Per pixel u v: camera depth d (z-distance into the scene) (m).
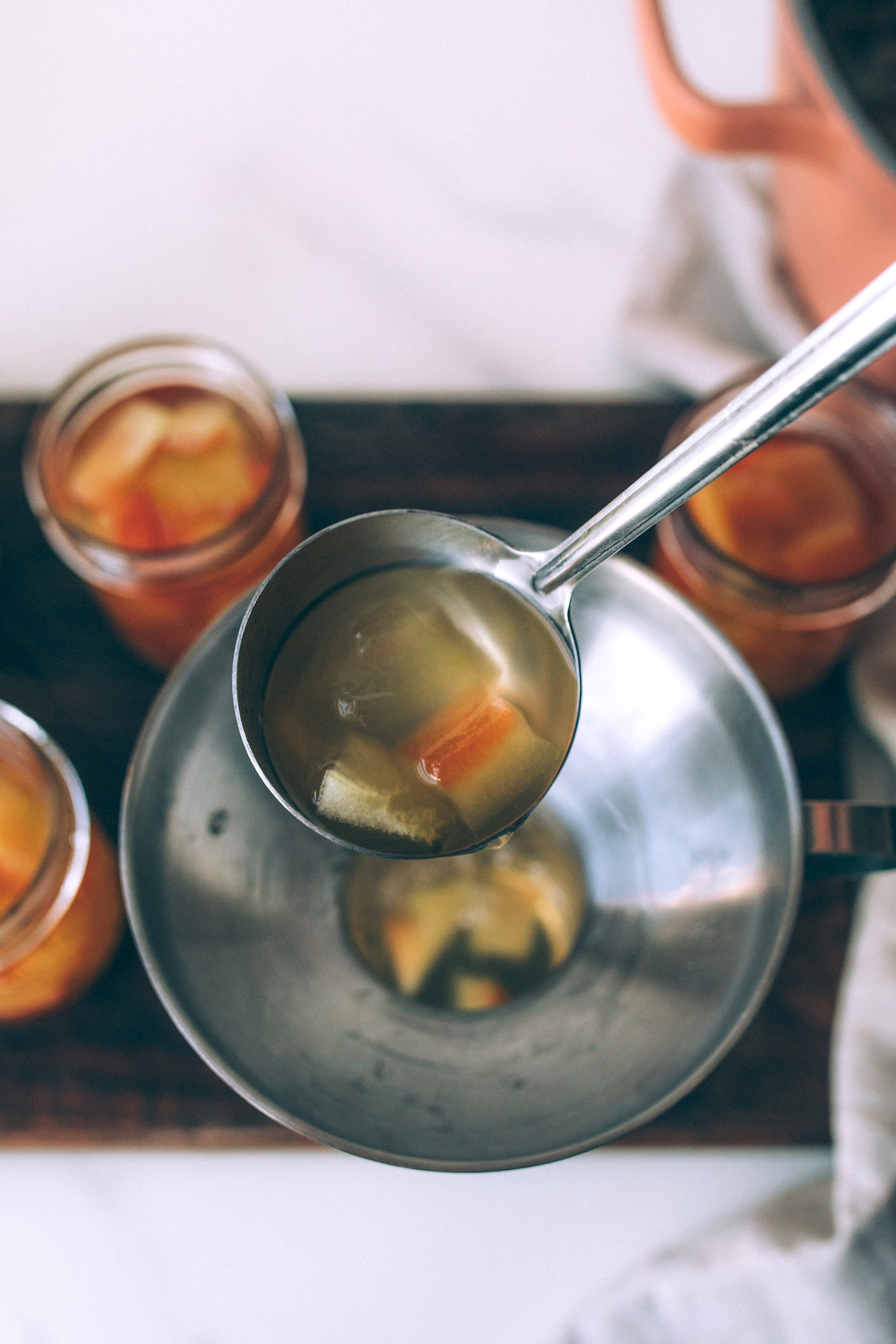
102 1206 0.44
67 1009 0.43
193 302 0.52
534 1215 0.44
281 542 0.45
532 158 0.54
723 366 0.48
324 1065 0.36
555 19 0.56
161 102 0.55
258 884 0.38
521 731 0.35
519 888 0.40
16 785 0.43
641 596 0.37
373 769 0.35
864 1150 0.42
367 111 0.54
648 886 0.38
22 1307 0.43
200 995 0.36
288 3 0.56
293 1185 0.44
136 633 0.45
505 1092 0.37
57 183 0.54
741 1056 0.43
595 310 0.52
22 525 0.47
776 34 0.45
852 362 0.29
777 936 0.35
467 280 0.52
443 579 0.35
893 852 0.36
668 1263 0.43
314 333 0.51
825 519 0.45
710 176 0.50
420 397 0.48
